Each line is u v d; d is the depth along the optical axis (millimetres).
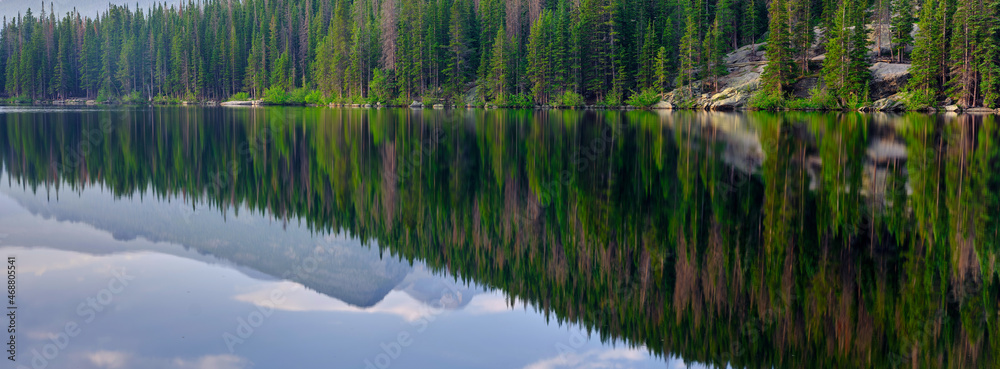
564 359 6891
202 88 111000
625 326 8078
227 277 9422
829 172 19719
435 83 89562
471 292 9219
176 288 8773
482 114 60406
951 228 12375
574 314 8320
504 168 21500
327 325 7676
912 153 24312
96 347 6820
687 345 7316
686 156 23938
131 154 26219
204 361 6539
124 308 7961
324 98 96812
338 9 100500
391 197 16625
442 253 11273
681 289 9211
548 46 80250
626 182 18203
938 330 7703
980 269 9828
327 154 26094
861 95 63562
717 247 11352
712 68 72375
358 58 93875
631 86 81125
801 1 70875
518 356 7090
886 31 75938
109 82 112812
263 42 111312
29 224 12961
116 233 12211
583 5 80000
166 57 118188
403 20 89125
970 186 17141
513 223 13438
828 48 66000
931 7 63062
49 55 116938
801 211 14078
